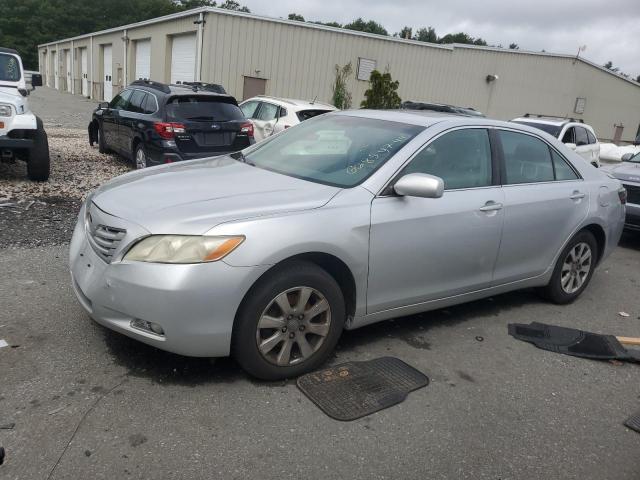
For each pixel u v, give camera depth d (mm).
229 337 3160
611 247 5582
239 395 3242
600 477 2871
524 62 26516
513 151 4621
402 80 23797
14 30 70375
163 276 2992
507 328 4621
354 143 4156
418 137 4012
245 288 3125
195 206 3266
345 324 3766
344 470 2717
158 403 3092
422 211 3818
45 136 8586
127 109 10445
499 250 4402
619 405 3596
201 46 19547
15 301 4207
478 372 3830
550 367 4012
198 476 2578
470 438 3074
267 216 3236
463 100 25875
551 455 3004
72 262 3568
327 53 21500
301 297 3363
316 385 3412
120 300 3094
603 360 4195
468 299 4418
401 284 3840
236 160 4531
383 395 3383
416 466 2801
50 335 3734
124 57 29984
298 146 4434
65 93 44000
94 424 2865
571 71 27906
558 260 5039
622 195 5605
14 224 6289
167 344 3084
